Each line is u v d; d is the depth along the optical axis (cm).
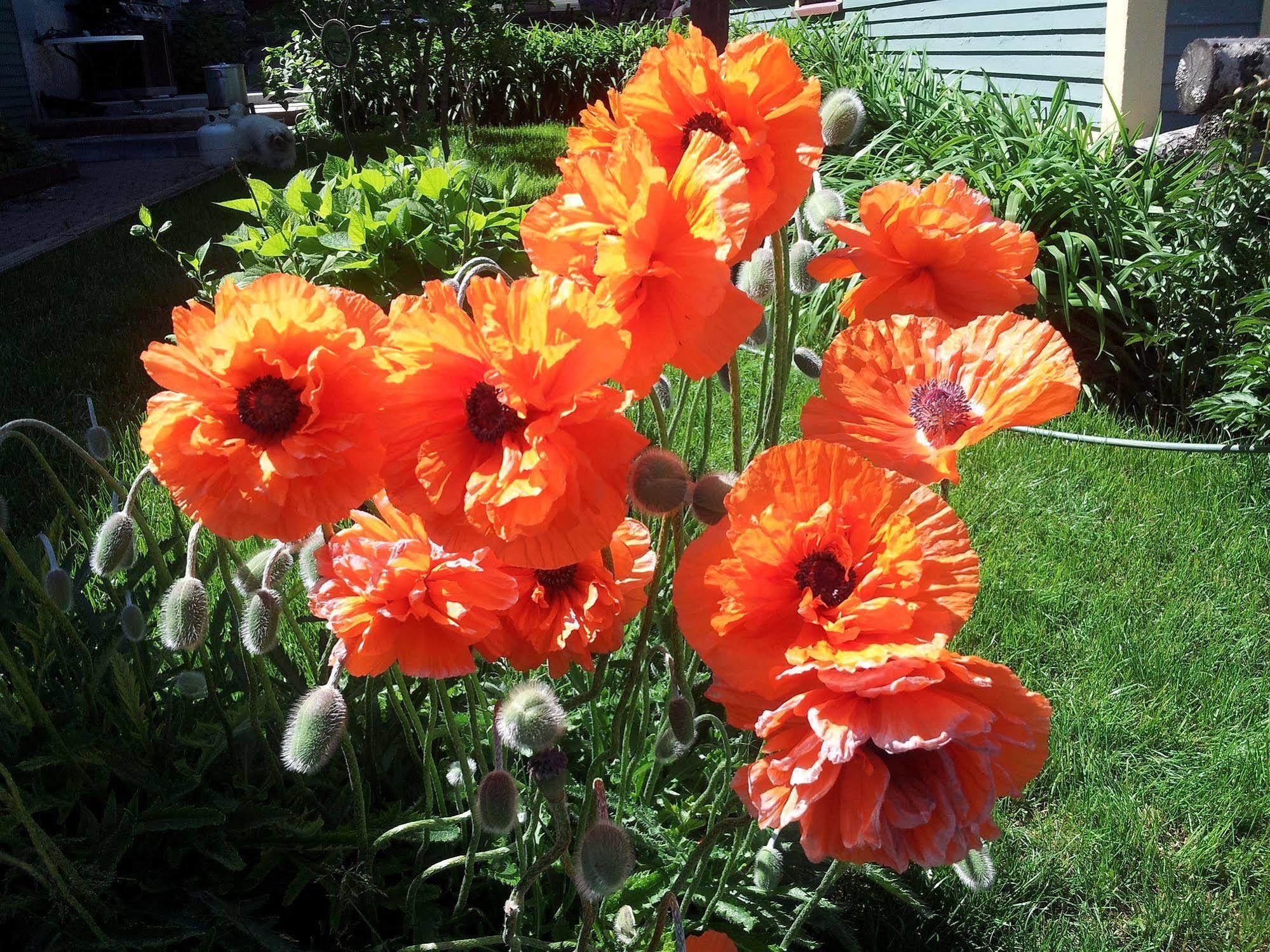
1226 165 221
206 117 572
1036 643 144
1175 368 225
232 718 87
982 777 45
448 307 49
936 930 100
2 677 94
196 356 53
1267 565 162
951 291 66
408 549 58
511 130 578
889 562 46
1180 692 137
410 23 427
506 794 58
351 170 278
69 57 612
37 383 215
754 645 49
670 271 52
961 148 276
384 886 84
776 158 65
